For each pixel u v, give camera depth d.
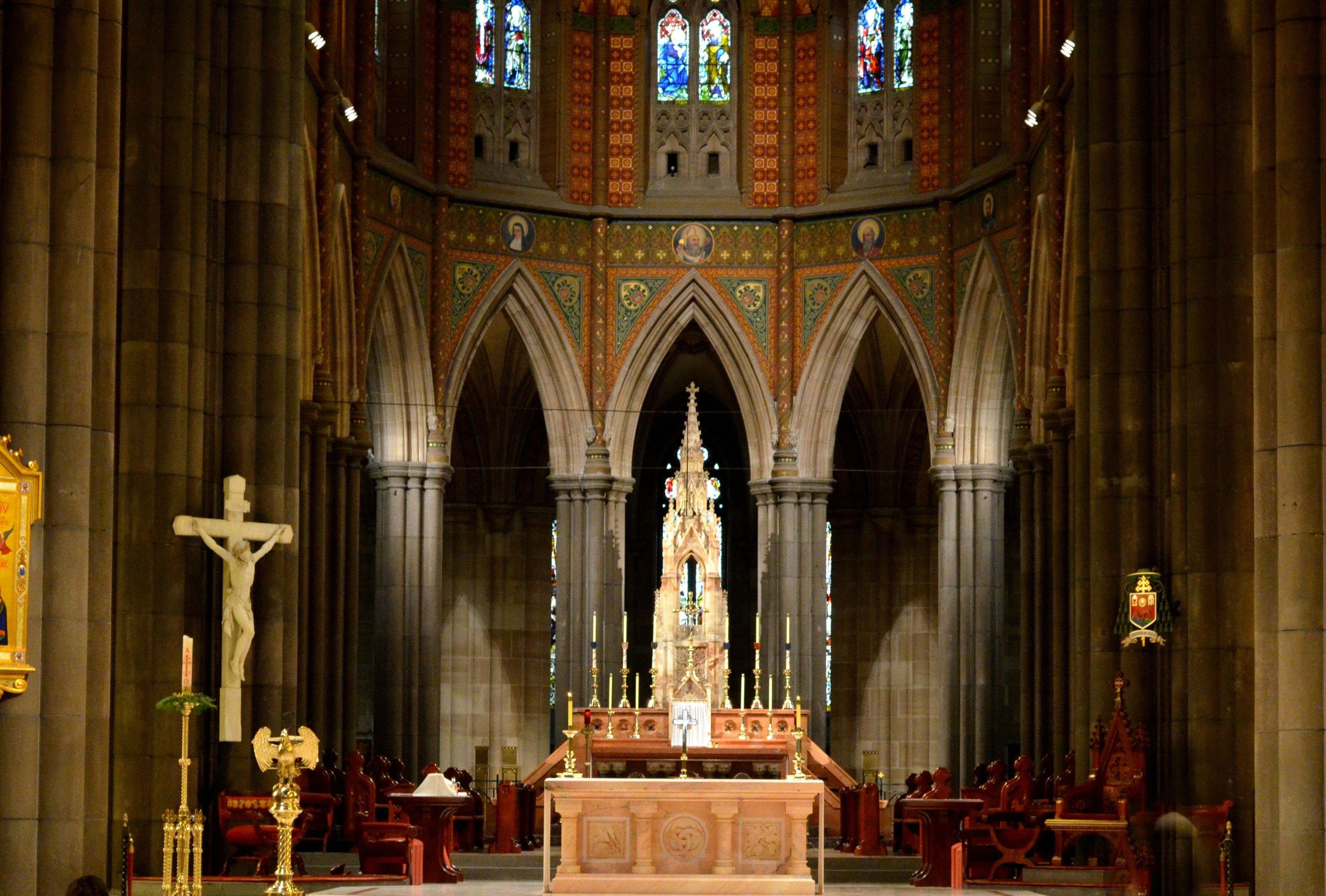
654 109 48.12
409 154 45.19
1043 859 30.66
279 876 20.45
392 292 44.59
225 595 28.81
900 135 46.88
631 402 47.31
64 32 21.73
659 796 25.38
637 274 47.47
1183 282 27.59
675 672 42.19
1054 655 38.03
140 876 27.61
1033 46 42.31
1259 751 20.58
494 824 39.84
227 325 29.94
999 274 43.44
